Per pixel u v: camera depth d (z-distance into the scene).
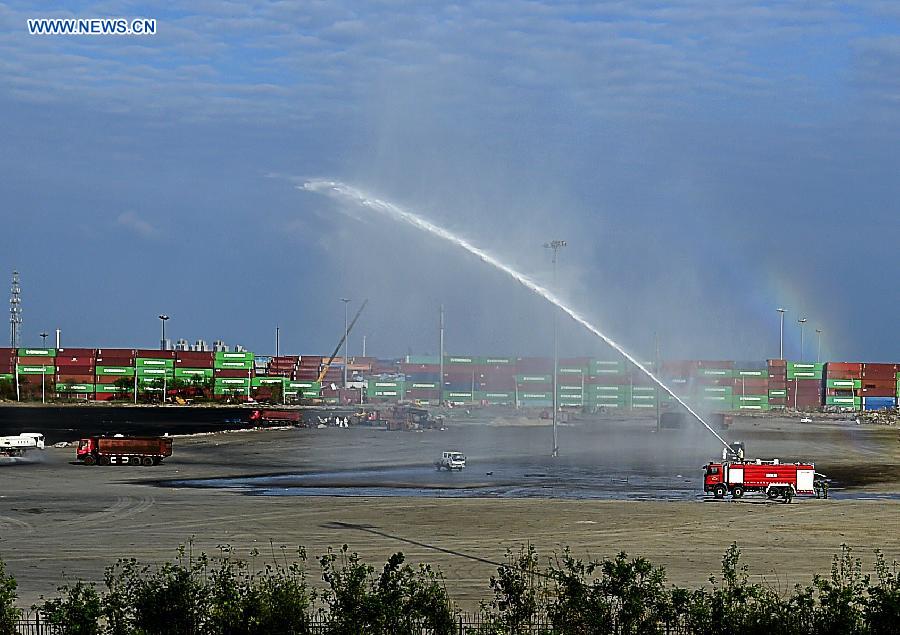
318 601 44.12
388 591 32.97
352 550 59.12
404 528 67.19
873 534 66.69
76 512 74.19
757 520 72.44
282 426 188.50
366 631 31.95
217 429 179.25
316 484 94.62
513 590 35.12
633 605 32.75
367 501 81.25
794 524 70.69
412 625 32.59
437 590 33.47
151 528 66.88
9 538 62.75
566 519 71.88
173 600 32.72
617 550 59.97
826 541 63.78
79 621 31.75
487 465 115.69
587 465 115.94
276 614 32.25
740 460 91.31
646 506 79.38
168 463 115.25
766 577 52.66
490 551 59.12
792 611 33.38
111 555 57.16
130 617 34.84
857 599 33.47
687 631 32.84
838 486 98.94
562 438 160.25
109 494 85.12
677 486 94.88
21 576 51.34
